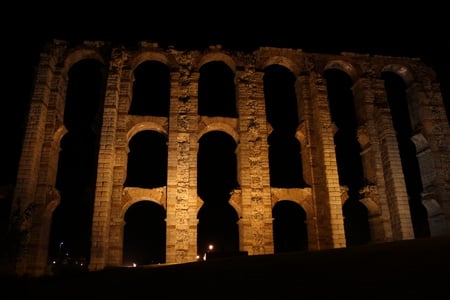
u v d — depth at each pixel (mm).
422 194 42281
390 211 39531
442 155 41875
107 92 39125
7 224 28625
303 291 13562
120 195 37281
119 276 21656
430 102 43906
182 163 38156
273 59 43906
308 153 40719
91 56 42656
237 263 21531
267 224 37062
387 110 42344
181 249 35562
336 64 45000
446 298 10922
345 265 17125
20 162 36031
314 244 37688
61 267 30000
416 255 16781
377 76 44219
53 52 40906
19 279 20266
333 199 38031
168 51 42281
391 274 14312
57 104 40062
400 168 39844
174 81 40938
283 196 38875
